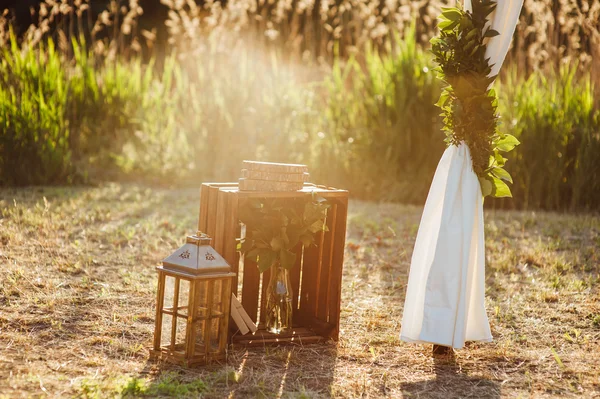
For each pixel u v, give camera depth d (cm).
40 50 985
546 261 606
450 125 391
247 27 1185
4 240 588
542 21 954
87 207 760
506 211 866
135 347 384
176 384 338
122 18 1777
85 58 1095
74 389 323
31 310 433
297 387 347
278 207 408
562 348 415
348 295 513
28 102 898
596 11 941
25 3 1766
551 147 877
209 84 1082
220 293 384
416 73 936
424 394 346
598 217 820
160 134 1052
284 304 420
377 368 379
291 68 1111
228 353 389
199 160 1018
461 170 378
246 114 1023
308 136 990
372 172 933
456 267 372
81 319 426
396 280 555
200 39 1127
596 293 521
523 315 474
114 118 1101
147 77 1144
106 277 520
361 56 1120
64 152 937
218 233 397
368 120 970
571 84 944
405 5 1052
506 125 898
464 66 376
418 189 907
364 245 661
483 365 388
